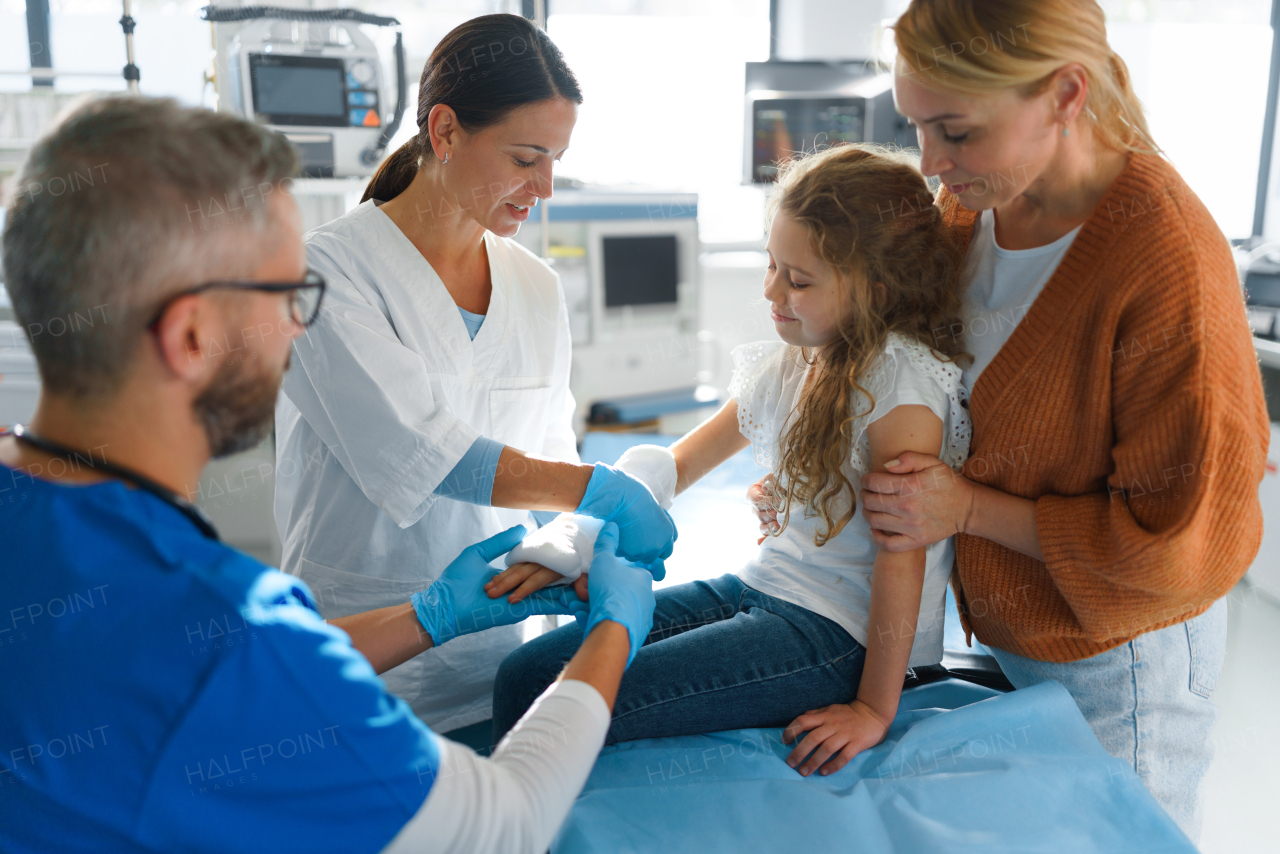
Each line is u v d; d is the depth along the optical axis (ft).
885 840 3.05
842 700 3.78
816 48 12.66
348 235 4.19
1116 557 3.12
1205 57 11.12
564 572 3.70
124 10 7.70
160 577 1.95
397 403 3.91
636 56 12.94
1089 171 3.29
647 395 11.71
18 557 1.94
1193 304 2.98
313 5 8.24
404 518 4.03
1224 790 5.94
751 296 13.65
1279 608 8.13
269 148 2.11
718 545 7.06
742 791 3.23
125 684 1.88
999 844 3.00
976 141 3.04
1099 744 3.48
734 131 13.39
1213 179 11.46
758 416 4.15
